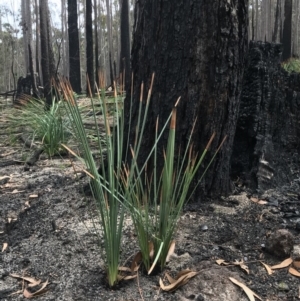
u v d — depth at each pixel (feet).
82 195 9.57
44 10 30.40
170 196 6.46
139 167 8.57
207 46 8.07
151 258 6.56
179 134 8.33
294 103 11.97
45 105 18.22
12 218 9.11
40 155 14.96
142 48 8.53
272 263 6.89
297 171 11.60
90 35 36.47
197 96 8.23
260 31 87.20
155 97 8.41
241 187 9.98
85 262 6.95
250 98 10.42
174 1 8.03
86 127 16.70
